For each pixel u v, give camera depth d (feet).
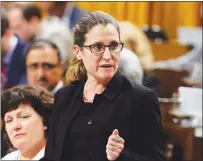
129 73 17.04
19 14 20.26
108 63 12.22
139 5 19.90
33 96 17.39
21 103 17.52
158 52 19.21
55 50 19.56
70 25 20.27
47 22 20.38
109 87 12.54
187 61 19.35
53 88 19.22
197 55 19.49
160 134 12.47
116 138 11.26
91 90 12.87
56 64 19.40
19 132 17.40
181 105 19.01
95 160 12.28
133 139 12.19
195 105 18.98
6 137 17.71
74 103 12.99
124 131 12.17
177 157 18.84
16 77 19.65
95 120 12.37
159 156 12.10
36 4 20.63
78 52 12.66
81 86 13.16
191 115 18.95
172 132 19.01
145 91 12.41
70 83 13.60
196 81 19.17
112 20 12.43
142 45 18.62
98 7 20.20
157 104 12.46
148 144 12.14
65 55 19.65
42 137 17.25
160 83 18.52
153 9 20.01
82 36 12.34
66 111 13.03
